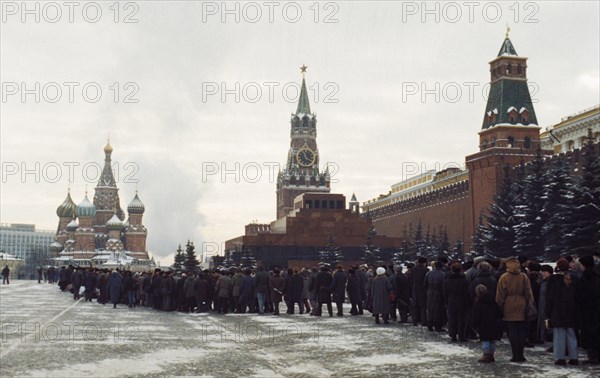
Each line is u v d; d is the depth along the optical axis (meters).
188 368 12.05
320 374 11.59
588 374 11.48
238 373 11.62
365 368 12.27
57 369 11.59
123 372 11.47
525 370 11.98
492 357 13.05
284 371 11.91
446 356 13.89
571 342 12.72
